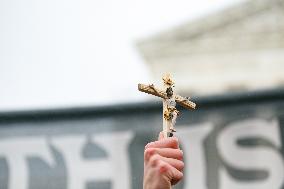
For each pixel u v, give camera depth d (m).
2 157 8.82
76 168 8.70
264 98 8.54
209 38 30.70
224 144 8.55
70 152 8.73
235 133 8.56
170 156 4.07
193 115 8.65
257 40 30.47
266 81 30.39
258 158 8.49
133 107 8.66
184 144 8.62
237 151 8.53
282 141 8.44
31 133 8.82
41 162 8.77
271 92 8.53
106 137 8.69
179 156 4.09
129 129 8.63
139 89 4.50
